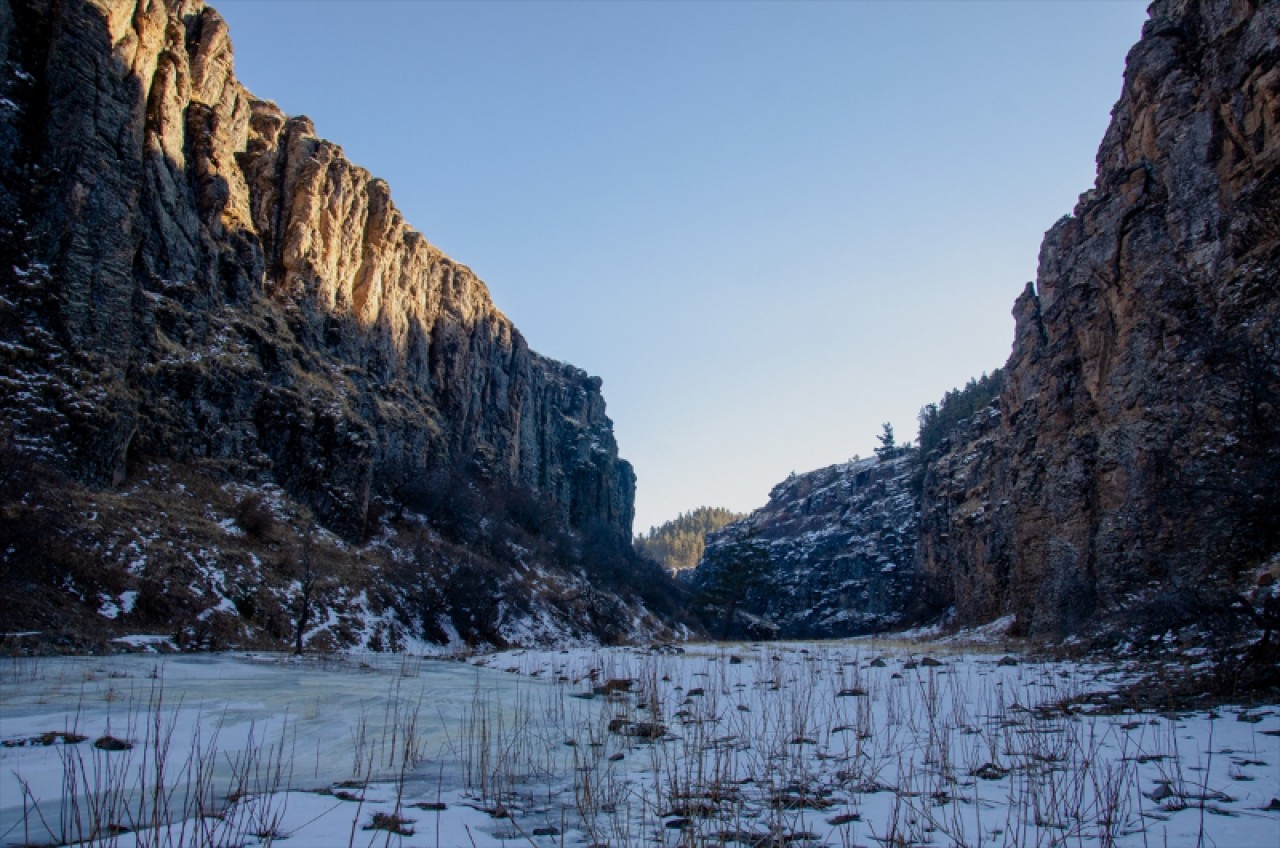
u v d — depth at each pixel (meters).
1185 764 7.84
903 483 123.25
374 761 9.89
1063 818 6.53
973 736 10.73
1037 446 39.94
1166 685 12.69
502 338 93.06
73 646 22.33
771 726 12.50
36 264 34.03
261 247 53.78
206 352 43.47
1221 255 26.23
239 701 14.35
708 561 145.88
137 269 41.41
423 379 72.75
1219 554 19.78
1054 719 11.15
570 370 131.00
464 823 7.00
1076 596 31.56
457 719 13.38
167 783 8.19
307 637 32.28
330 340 58.72
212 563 32.38
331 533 44.72
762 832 6.55
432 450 66.62
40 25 37.50
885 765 9.38
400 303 70.19
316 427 48.00
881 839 6.09
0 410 29.70
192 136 48.44
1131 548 27.17
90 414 32.59
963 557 58.44
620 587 79.75
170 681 16.91
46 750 9.21
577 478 111.50
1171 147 29.95
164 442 38.91
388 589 41.41
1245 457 14.01
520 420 93.88
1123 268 31.33
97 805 6.21
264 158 56.88
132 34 40.47
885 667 20.80
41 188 35.41
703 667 22.12
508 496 78.12
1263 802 6.40
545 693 17.39
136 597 27.33
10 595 23.00
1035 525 38.53
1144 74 32.28
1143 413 27.86
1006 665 19.89
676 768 8.56
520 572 63.00
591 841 6.38
